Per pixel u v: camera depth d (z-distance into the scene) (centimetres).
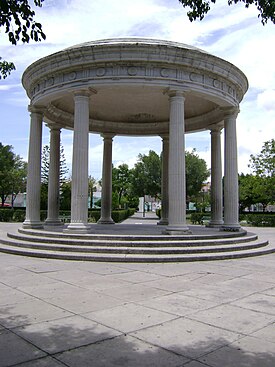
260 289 920
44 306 743
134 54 1581
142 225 2481
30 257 1379
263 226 3897
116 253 1366
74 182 1606
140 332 602
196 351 529
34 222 1911
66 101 2156
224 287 935
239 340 575
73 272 1098
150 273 1101
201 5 724
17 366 470
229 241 1589
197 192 7081
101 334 591
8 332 595
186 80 1645
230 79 1806
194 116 2439
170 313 707
